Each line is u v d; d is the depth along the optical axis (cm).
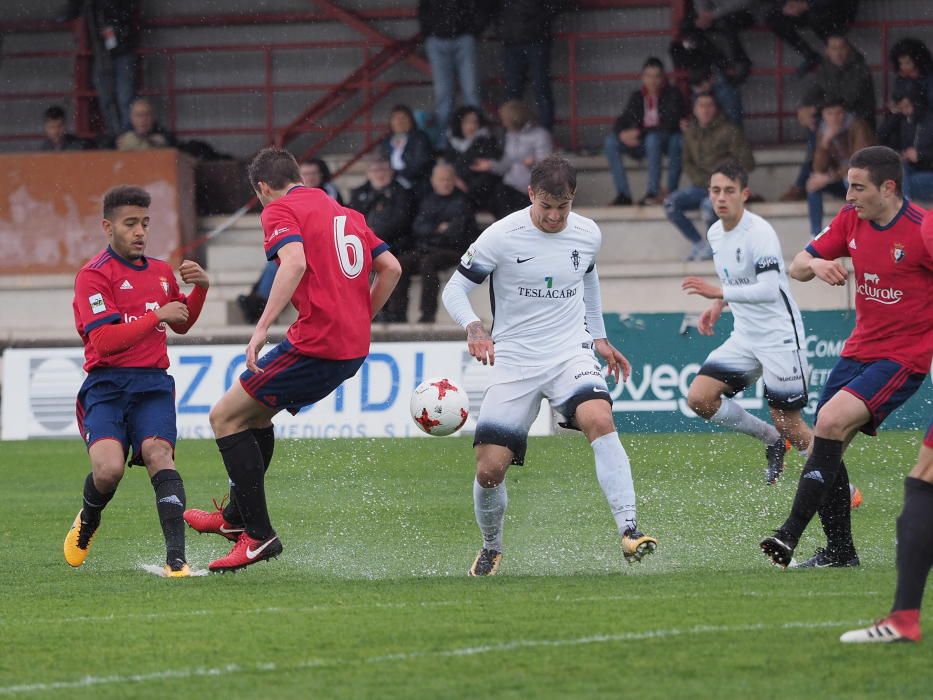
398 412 4659
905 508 1475
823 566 2173
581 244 2153
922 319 2056
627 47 6338
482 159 5406
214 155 6122
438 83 5691
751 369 3209
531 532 2694
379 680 1380
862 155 2033
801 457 3916
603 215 5659
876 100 5878
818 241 2148
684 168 5462
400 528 2809
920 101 5156
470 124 5444
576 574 2156
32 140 6662
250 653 1522
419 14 5709
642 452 4069
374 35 6425
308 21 6556
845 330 4566
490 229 2155
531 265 2134
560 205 2083
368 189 5238
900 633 1466
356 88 6481
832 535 2167
